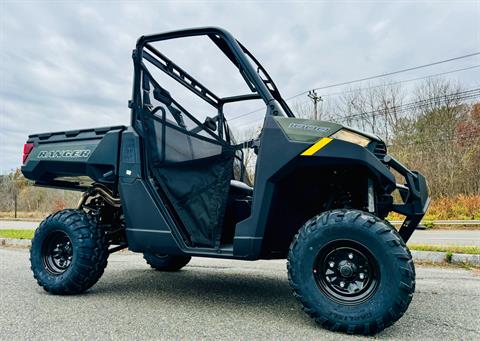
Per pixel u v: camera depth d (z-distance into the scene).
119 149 3.12
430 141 21.92
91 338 1.97
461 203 17.81
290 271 2.25
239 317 2.38
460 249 5.51
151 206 2.87
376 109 23.81
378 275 2.07
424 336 2.04
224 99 3.97
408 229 2.79
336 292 2.16
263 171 2.45
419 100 22.59
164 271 4.25
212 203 2.85
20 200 42.00
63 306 2.64
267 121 2.50
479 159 20.42
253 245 2.46
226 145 3.05
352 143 2.28
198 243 2.80
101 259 3.02
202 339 1.96
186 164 2.97
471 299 2.93
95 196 3.53
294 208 2.83
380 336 2.04
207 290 3.20
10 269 4.38
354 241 2.13
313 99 22.44
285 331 2.10
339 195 2.71
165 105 3.09
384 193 2.58
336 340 1.96
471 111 21.61
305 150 2.33
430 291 3.23
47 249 3.15
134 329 2.12
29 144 3.69
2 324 2.22
